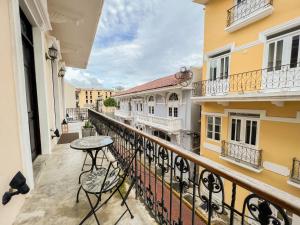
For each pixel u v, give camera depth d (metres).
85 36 5.90
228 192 5.37
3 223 1.58
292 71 4.37
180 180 1.55
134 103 15.96
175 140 10.09
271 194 0.78
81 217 1.91
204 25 7.03
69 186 2.52
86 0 3.85
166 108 10.90
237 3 5.68
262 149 5.01
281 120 4.50
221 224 4.05
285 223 0.73
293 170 4.23
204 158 1.26
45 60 3.68
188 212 4.49
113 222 1.86
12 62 1.87
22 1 2.47
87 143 2.54
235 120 5.95
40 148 3.58
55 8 4.12
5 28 1.74
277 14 4.52
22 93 2.01
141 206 2.17
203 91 7.18
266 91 4.82
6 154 1.64
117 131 3.39
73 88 18.64
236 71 5.76
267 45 4.87
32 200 2.17
